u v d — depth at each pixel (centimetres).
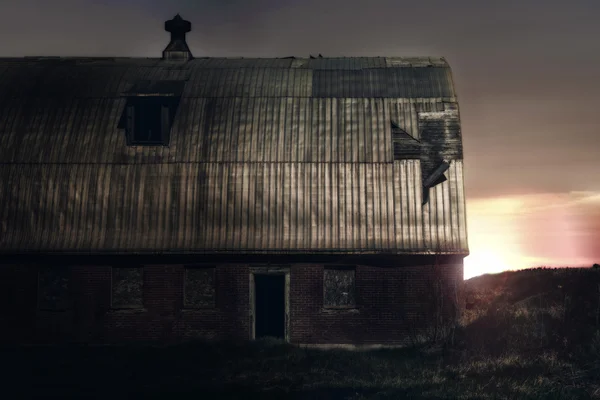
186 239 3100
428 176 3172
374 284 3038
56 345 3078
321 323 3031
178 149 3269
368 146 3238
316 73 3538
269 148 3250
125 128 3306
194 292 3094
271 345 2961
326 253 3033
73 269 3109
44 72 3575
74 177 3222
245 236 3097
